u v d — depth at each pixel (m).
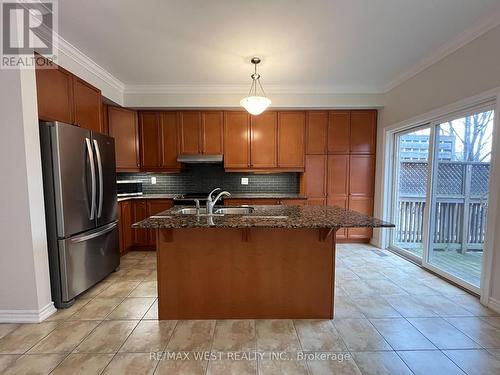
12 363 1.56
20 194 1.89
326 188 4.10
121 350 1.68
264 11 1.98
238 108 3.93
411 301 2.32
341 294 2.46
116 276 2.92
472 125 2.51
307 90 3.80
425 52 2.71
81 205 2.34
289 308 2.09
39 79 2.07
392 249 3.86
